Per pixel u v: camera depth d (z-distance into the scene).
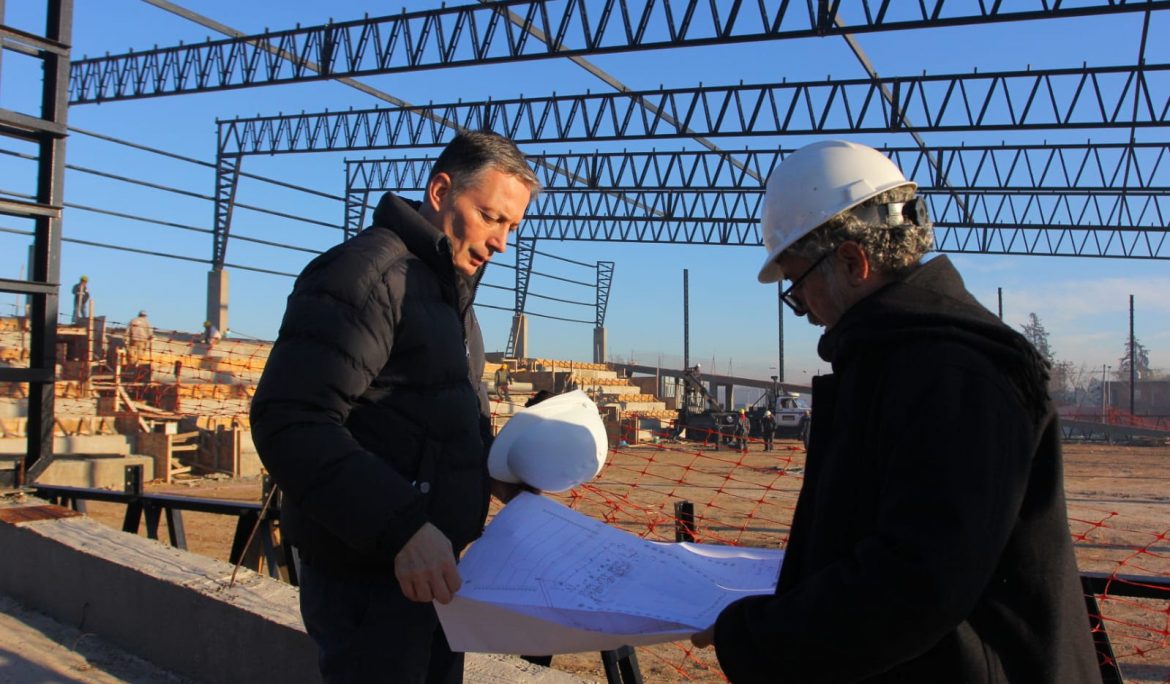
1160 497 16.44
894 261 1.52
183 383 19.48
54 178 6.18
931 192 29.94
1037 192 28.89
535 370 36.94
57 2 6.14
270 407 1.88
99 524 5.07
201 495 13.84
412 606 2.14
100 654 4.16
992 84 17.92
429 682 2.41
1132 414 50.72
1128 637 6.10
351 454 1.84
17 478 5.97
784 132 19.56
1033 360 1.36
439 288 2.18
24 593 4.92
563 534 1.99
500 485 2.52
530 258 42.69
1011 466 1.29
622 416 28.94
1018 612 1.37
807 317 1.69
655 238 35.88
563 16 14.96
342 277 1.98
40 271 6.16
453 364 2.16
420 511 1.83
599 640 1.80
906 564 1.24
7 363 16.53
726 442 31.05
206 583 3.95
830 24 12.84
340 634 2.10
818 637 1.31
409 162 32.66
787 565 1.60
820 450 1.57
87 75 22.33
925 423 1.30
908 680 1.39
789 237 1.59
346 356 1.92
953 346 1.35
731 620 1.48
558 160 31.16
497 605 1.79
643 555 1.97
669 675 5.34
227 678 3.68
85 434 15.49
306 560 2.16
